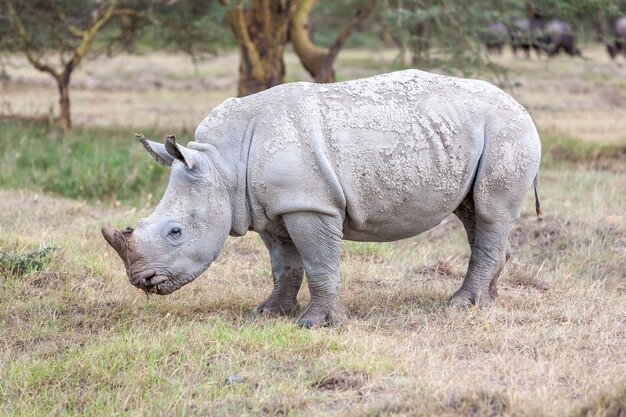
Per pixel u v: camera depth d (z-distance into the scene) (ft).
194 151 43.65
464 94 46.73
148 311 47.91
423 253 62.44
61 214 71.67
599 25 124.57
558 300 50.55
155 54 208.85
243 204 44.86
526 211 71.31
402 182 45.27
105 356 40.91
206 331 43.29
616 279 56.95
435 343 42.73
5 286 51.21
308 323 44.86
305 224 44.37
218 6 106.22
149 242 43.14
